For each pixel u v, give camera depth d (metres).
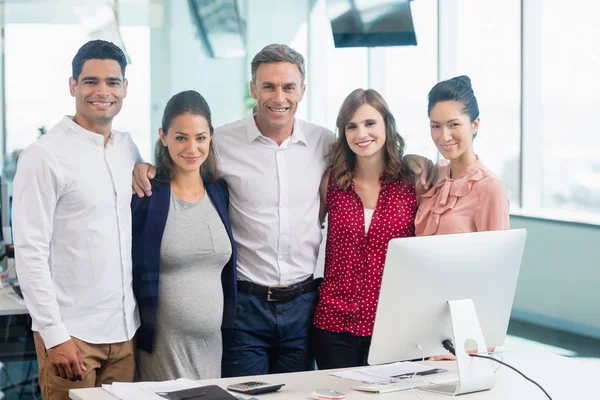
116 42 3.81
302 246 2.98
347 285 2.86
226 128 2.97
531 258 4.83
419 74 4.68
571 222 4.64
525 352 2.61
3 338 3.39
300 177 2.95
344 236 2.88
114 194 2.59
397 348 2.16
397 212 2.86
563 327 4.58
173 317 2.73
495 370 2.36
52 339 2.43
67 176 2.47
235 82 4.18
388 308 2.10
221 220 2.82
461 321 2.14
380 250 2.85
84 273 2.54
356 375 2.28
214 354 2.83
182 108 2.76
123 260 2.62
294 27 4.33
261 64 2.83
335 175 2.91
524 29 5.01
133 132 3.87
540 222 4.82
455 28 4.77
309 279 2.99
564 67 4.98
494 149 5.08
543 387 2.18
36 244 2.41
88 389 2.09
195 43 4.05
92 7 3.72
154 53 3.92
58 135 2.51
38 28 3.63
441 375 2.28
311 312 2.97
